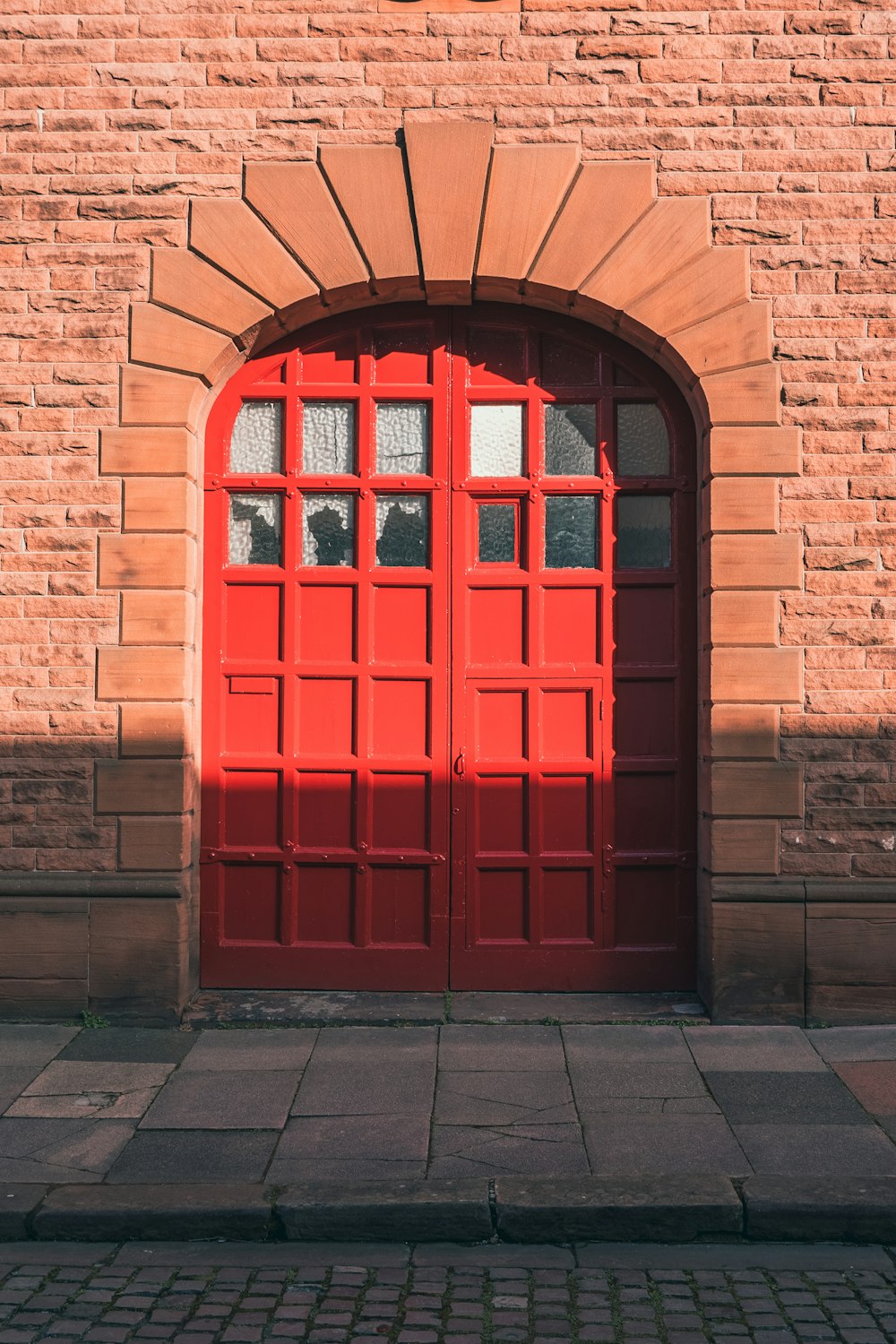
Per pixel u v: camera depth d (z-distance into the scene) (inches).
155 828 246.5
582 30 251.8
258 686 262.1
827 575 247.0
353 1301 151.3
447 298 259.0
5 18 253.4
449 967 259.9
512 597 263.0
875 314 248.7
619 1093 207.2
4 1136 191.2
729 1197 168.6
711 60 251.3
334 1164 180.5
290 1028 242.1
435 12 252.5
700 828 256.5
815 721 245.9
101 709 248.4
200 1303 150.6
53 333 251.3
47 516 249.0
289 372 264.1
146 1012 244.4
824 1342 141.6
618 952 259.8
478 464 264.2
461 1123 194.9
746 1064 220.7
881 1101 203.5
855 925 243.8
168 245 251.9
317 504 263.6
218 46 253.0
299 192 250.8
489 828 261.1
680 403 262.8
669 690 261.9
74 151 252.5
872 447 247.3
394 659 262.8
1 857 247.1
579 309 256.8
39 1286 154.9
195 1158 183.0
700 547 258.2
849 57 251.1
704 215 249.6
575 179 250.5
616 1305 150.5
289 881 260.4
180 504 249.6
